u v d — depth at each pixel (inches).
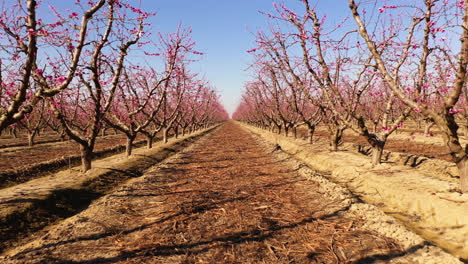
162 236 199.6
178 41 468.1
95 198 308.0
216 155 625.0
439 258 151.0
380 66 231.5
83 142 383.9
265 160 542.9
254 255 171.9
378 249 174.7
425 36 279.6
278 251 177.0
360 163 403.5
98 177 360.5
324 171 429.4
